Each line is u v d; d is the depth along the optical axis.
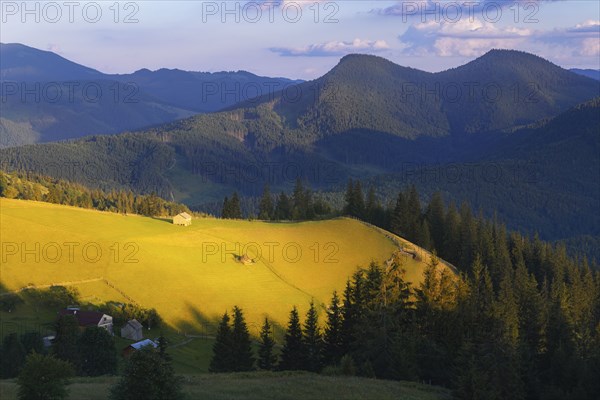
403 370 63.16
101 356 70.06
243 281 114.94
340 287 118.06
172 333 94.12
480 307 83.12
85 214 138.00
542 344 74.62
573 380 60.66
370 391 51.84
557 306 90.31
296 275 121.56
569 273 138.75
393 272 82.31
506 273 118.44
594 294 126.50
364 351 67.88
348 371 63.50
